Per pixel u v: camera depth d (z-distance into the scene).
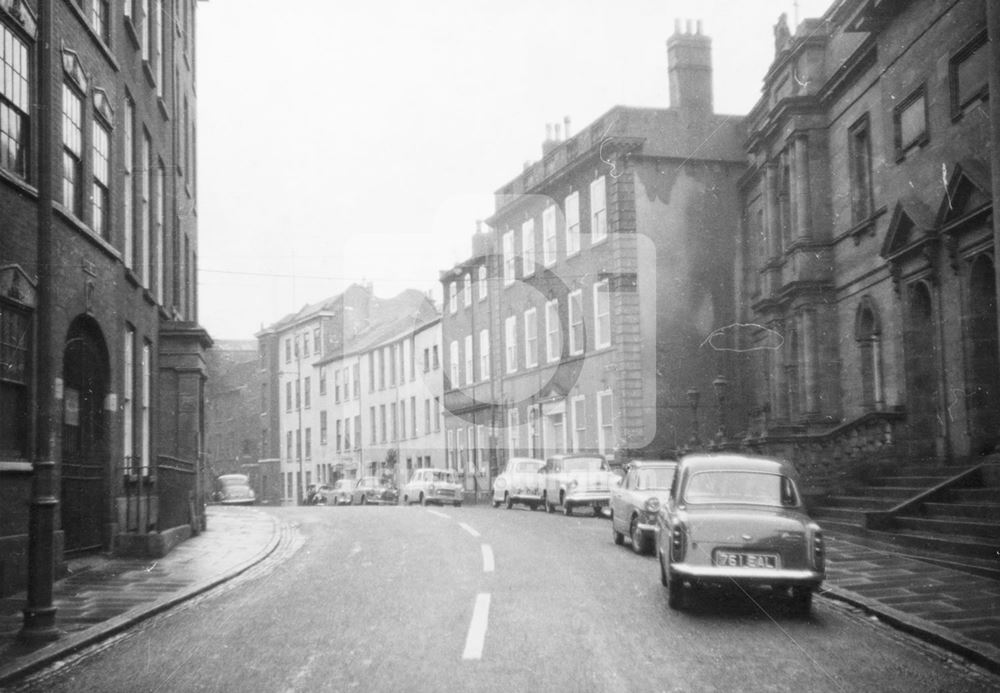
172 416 21.47
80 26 15.46
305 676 7.48
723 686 7.04
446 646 8.52
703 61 33.56
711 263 32.03
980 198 16.91
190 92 28.95
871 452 20.28
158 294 21.11
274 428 70.62
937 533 14.70
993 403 17.31
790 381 27.25
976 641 8.28
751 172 31.59
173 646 8.83
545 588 12.02
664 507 11.82
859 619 9.93
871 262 23.02
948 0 18.33
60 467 14.13
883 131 21.41
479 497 35.03
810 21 26.33
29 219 13.26
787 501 10.94
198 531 21.86
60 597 11.75
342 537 20.20
